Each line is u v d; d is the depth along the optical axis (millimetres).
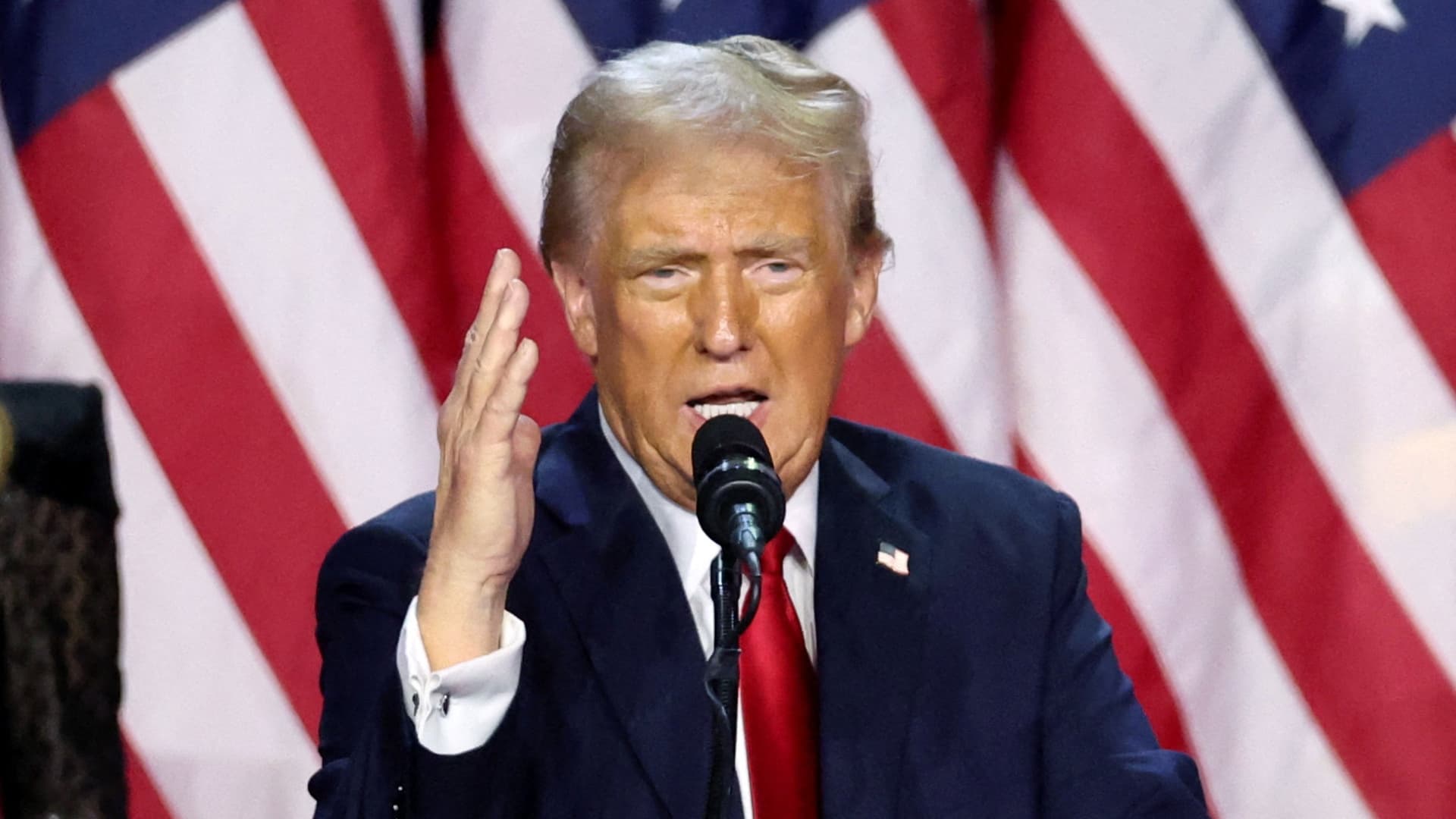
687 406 6613
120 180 10539
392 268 10711
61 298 10516
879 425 11094
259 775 10695
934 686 7082
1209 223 11602
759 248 6445
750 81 6520
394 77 10852
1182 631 11586
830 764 6770
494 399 5848
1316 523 11586
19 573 4691
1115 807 7055
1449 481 11531
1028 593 7383
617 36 11117
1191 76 11578
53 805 4609
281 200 10648
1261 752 11602
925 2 11219
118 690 4844
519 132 11141
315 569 10680
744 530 5145
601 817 6590
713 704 5156
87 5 10562
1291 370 11594
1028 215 11625
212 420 10602
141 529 10578
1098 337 11562
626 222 6492
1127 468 11562
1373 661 11547
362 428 10672
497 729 6121
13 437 4758
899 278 11117
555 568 7020
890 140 11156
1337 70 11578
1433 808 11508
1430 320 11531
